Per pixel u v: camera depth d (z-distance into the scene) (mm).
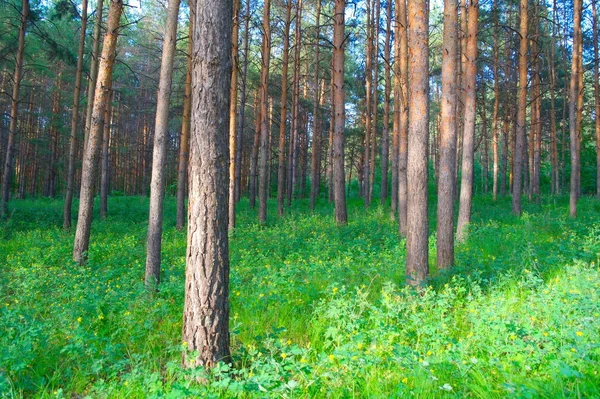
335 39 15070
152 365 4566
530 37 15836
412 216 6906
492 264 7812
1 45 19484
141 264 9977
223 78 4297
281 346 4488
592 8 20469
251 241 12289
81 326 5266
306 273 8305
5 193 16781
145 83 32750
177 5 8391
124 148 32750
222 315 4289
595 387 3223
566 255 8070
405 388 3523
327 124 32969
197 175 4246
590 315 4492
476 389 3498
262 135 16844
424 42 6891
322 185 39031
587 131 32438
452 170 8352
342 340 4871
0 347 4473
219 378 4074
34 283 7371
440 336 4598
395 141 17547
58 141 32625
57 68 25766
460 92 19828
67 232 14938
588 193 31312
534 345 4230
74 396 4148
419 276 6812
